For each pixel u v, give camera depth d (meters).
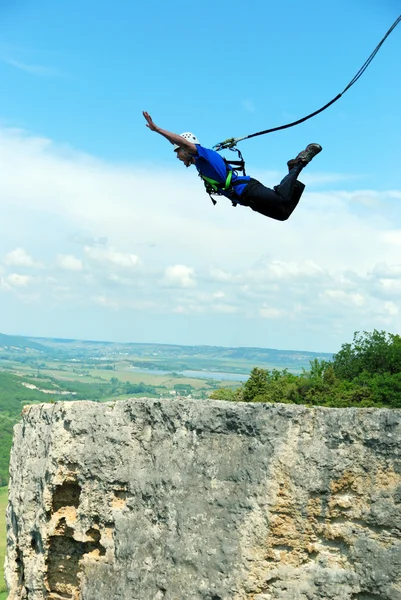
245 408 17.50
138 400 19.53
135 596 17.84
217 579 16.78
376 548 15.56
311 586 16.03
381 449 15.82
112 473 19.34
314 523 16.38
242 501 16.97
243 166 13.14
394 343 57.69
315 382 53.75
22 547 21.86
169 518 17.91
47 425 21.75
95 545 19.81
